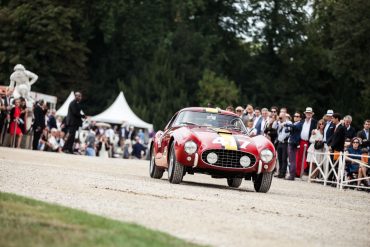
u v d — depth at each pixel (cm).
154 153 3725
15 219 1647
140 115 11894
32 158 4653
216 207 2366
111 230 1600
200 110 3584
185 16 13800
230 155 3272
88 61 14112
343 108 13125
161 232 1662
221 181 4059
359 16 10762
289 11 14238
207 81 13000
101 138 8212
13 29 12788
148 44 13838
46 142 7206
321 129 5431
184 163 3259
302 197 3362
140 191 2686
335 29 11012
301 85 13812
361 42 10950
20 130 6844
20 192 2295
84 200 2223
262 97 13925
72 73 13138
